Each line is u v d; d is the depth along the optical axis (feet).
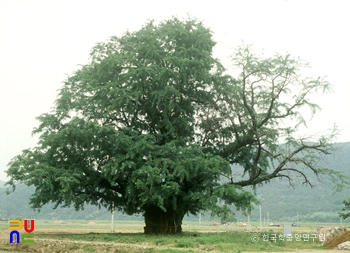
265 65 111.96
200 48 113.09
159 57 111.45
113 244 80.33
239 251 73.10
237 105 118.01
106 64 108.06
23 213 392.88
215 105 120.16
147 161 101.76
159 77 105.29
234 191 100.17
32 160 104.27
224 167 107.45
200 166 101.30
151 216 119.75
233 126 119.24
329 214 326.85
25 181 103.35
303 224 281.54
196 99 121.19
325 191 372.58
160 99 107.24
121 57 110.42
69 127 104.53
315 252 76.64
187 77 114.32
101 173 105.81
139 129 120.98
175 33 112.68
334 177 119.44
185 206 120.26
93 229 185.78
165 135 114.21
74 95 116.16
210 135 125.08
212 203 101.35
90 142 104.12
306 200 364.58
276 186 401.70
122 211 129.80
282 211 355.56
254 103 117.39
